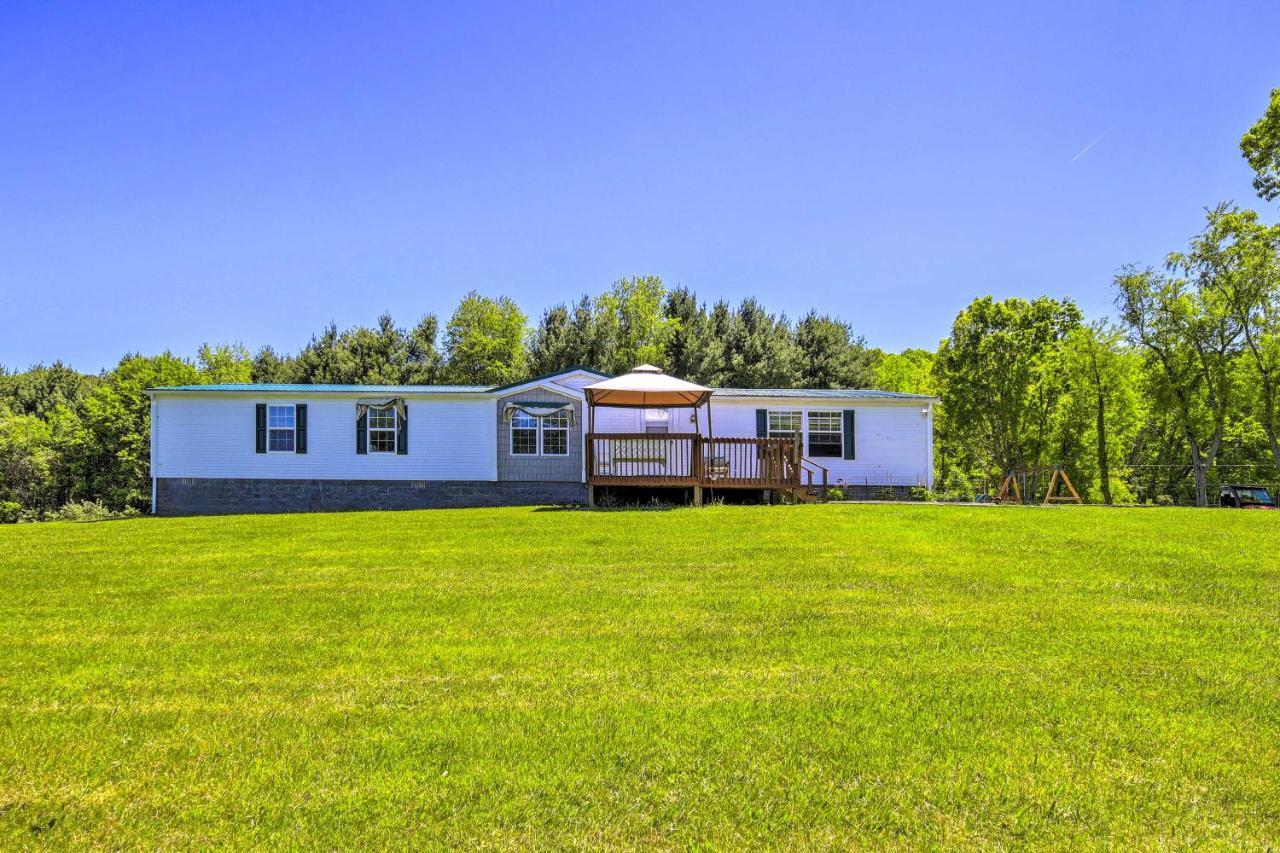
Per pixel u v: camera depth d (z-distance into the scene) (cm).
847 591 711
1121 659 496
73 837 294
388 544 1040
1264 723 392
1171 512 1347
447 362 4344
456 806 316
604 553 945
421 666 495
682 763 352
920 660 498
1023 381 2934
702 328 3819
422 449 2059
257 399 2034
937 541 1012
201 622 611
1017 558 877
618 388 1623
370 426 2047
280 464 2033
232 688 455
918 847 287
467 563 880
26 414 4234
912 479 2136
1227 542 965
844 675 470
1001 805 315
